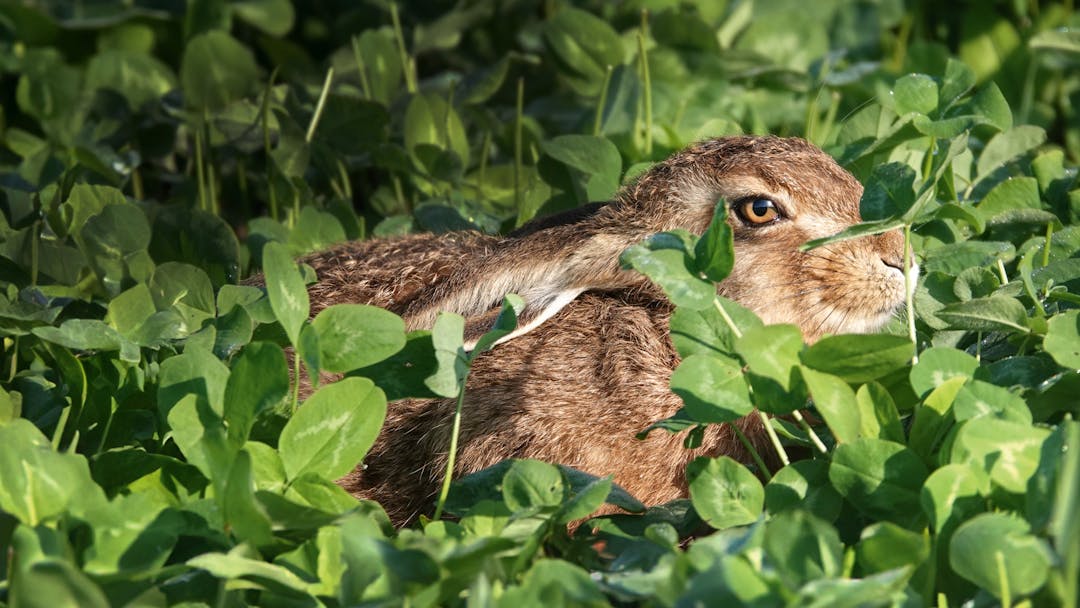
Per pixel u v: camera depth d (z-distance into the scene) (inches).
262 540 269.7
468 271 386.3
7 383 361.7
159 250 442.3
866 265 386.0
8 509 268.2
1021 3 624.1
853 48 641.6
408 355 311.0
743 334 295.0
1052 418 313.4
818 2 644.7
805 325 394.6
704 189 398.3
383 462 374.3
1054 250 385.1
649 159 514.3
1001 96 356.8
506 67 553.3
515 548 264.5
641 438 314.0
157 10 653.3
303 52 638.5
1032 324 324.2
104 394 340.5
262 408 285.1
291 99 534.6
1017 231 421.4
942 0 649.0
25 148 573.3
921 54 608.4
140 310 357.4
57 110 591.2
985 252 357.4
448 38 617.9
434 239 421.7
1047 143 593.3
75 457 276.1
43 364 382.9
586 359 377.4
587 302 394.9
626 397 371.6
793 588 230.8
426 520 315.3
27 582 232.4
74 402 342.0
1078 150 577.6
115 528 267.6
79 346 327.6
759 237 393.4
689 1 626.8
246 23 657.6
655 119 552.4
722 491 291.9
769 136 420.5
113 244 420.2
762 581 230.4
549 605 239.0
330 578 271.9
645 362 374.3
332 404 291.3
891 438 294.0
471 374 374.6
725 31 623.8
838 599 227.3
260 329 360.8
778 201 391.9
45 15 636.1
